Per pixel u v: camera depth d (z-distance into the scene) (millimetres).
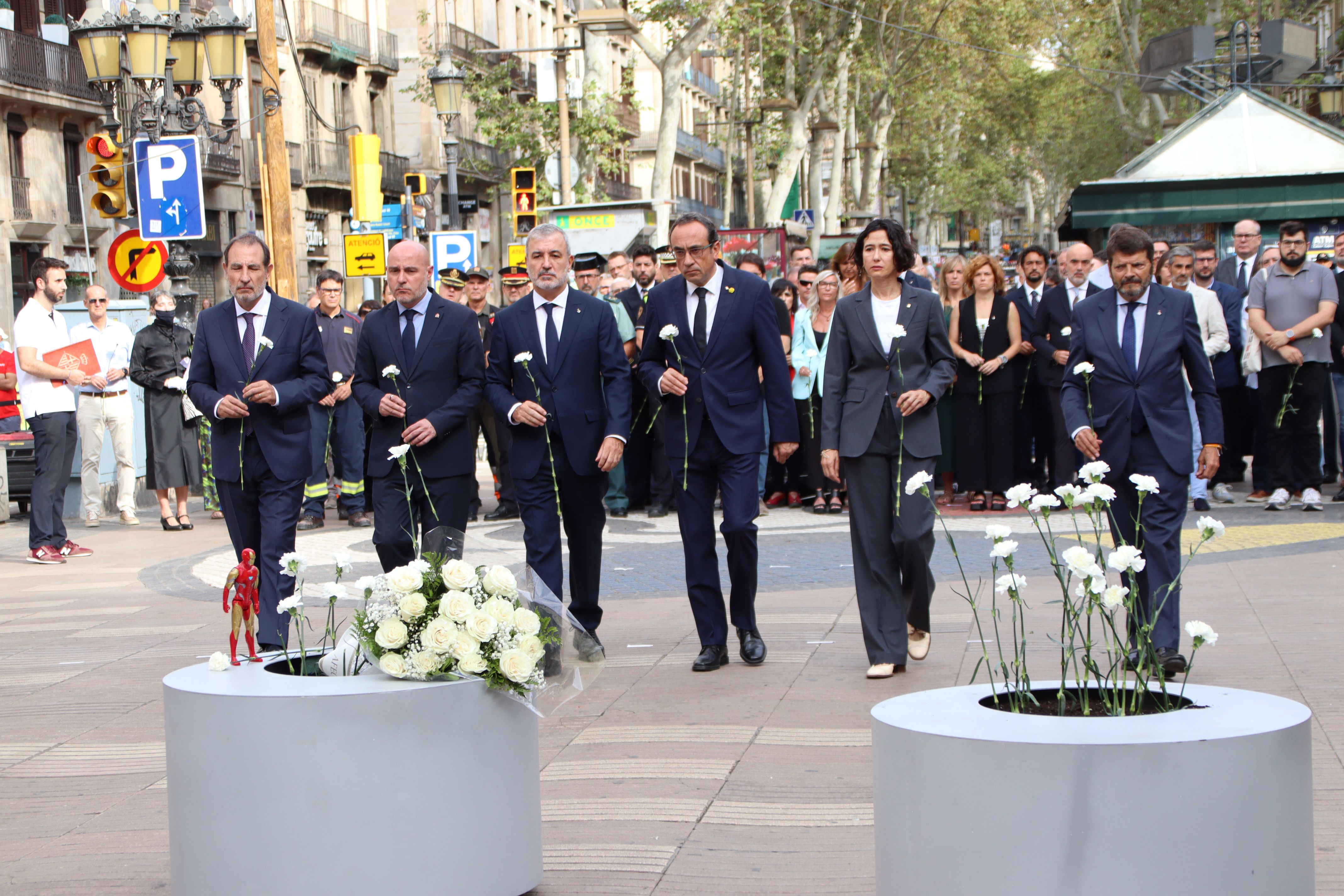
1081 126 65125
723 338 6750
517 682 3582
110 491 15234
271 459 6820
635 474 13195
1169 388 6383
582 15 29828
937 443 6465
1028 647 6973
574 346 6914
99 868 4305
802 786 4855
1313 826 2990
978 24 51250
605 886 3975
